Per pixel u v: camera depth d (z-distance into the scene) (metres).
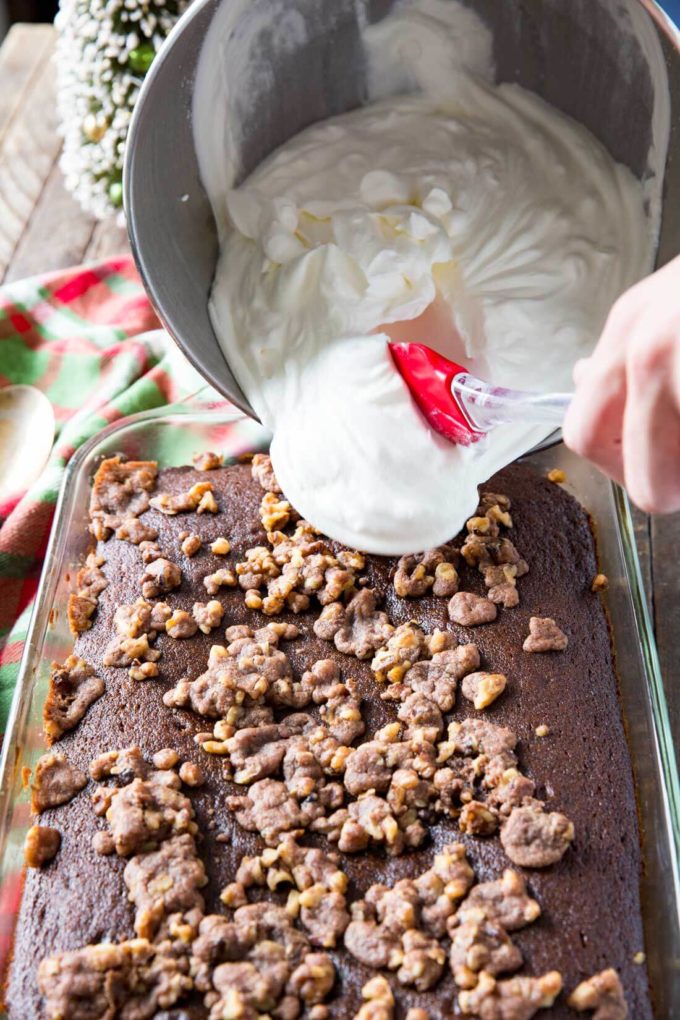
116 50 0.79
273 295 0.68
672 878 0.63
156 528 0.72
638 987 0.59
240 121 0.68
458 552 0.70
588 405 0.55
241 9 0.63
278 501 0.72
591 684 0.67
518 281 0.68
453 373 0.65
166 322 0.64
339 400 0.66
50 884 0.61
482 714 0.65
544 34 0.66
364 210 0.68
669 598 0.75
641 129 0.65
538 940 0.59
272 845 0.61
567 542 0.72
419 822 0.62
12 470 0.81
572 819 0.62
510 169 0.69
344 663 0.67
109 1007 0.57
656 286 0.54
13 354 0.85
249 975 0.58
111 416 0.80
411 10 0.67
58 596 0.71
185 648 0.67
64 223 0.91
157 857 0.60
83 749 0.64
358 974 0.58
